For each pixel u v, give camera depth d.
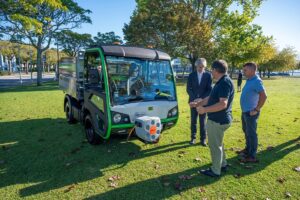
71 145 5.47
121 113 4.54
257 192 3.55
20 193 3.49
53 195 3.45
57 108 9.88
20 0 11.40
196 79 5.19
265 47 33.12
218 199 3.38
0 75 45.22
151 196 3.44
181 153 5.02
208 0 25.20
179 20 21.20
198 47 22.38
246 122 4.56
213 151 3.89
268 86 23.72
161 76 5.18
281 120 8.14
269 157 4.83
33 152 5.05
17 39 21.02
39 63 22.09
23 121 7.67
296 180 3.91
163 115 5.01
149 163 4.53
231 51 25.84
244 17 25.22
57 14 21.69
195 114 5.44
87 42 30.20
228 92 3.43
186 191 3.57
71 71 7.10
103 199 3.36
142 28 22.36
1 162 4.51
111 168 4.31
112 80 4.57
